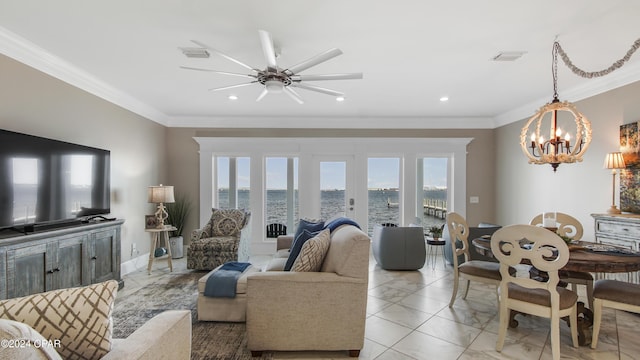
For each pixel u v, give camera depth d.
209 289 2.57
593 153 3.52
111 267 3.34
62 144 2.93
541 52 2.72
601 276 3.08
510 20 2.20
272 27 2.30
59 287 2.63
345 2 1.99
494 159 5.43
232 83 3.60
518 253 2.07
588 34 2.40
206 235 4.42
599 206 3.44
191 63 3.01
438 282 3.73
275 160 5.51
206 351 2.15
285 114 5.16
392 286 3.58
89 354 0.97
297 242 2.53
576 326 2.21
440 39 2.49
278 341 2.06
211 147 5.38
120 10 2.10
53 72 2.97
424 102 4.38
